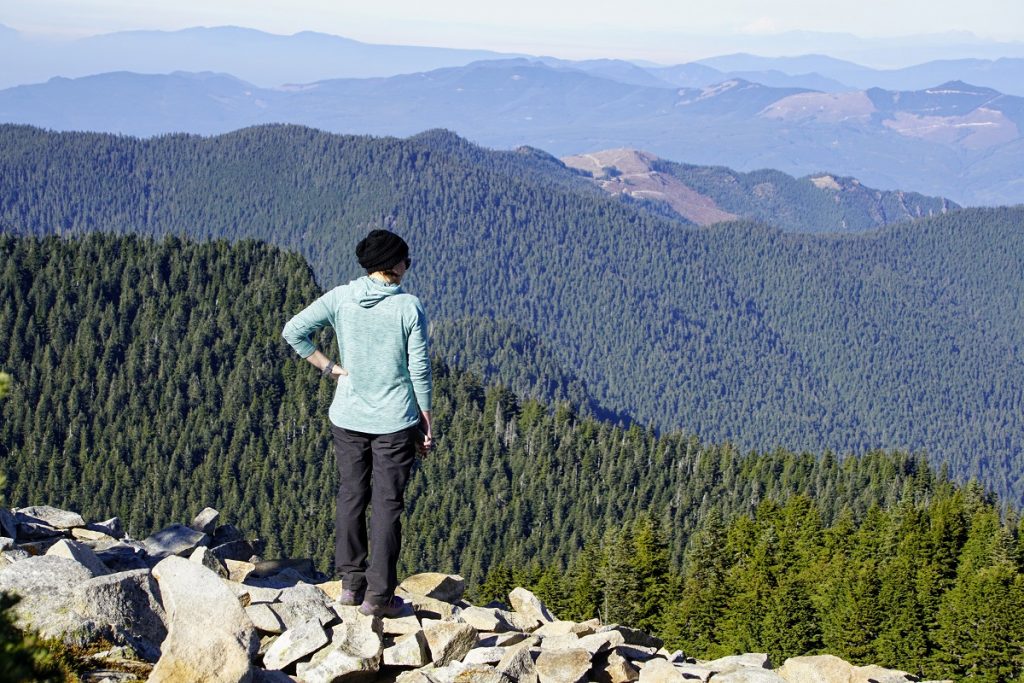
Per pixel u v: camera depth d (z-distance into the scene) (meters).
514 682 8.78
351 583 9.90
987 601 60.88
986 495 125.31
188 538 13.76
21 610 8.19
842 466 188.38
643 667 9.88
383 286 8.91
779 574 77.12
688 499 181.38
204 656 7.68
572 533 176.88
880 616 65.25
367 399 9.16
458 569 170.00
